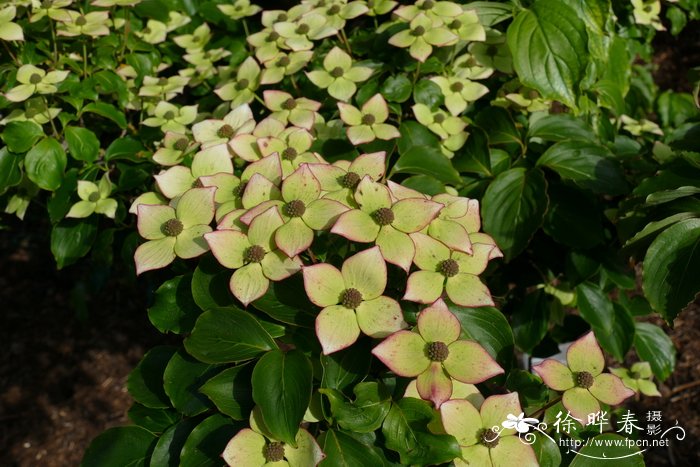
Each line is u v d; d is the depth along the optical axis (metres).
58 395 1.26
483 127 0.80
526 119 0.84
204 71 0.89
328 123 0.75
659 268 0.64
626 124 0.96
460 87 0.78
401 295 0.58
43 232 1.54
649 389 0.90
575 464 0.52
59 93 0.79
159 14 0.91
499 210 0.74
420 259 0.55
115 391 1.26
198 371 0.54
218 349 0.53
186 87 1.09
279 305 0.54
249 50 0.94
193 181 0.63
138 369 0.58
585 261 0.78
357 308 0.52
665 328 1.28
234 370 0.52
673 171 0.70
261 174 0.60
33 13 0.79
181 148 0.72
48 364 1.31
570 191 0.76
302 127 0.70
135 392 0.57
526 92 0.80
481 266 0.56
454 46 0.81
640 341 0.92
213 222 0.60
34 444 1.18
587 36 0.75
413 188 0.70
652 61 1.63
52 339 1.35
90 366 1.30
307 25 0.80
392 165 0.77
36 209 1.02
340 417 0.50
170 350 0.58
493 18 0.81
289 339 0.55
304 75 0.83
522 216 0.74
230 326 0.53
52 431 1.20
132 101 0.85
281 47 0.81
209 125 0.71
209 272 0.56
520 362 1.03
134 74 0.85
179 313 0.58
